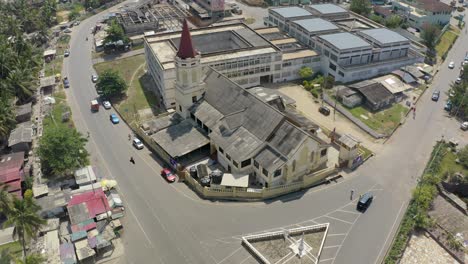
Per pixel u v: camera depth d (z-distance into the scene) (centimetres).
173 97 10906
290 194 7931
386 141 9706
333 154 9138
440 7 16888
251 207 7569
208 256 6531
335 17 15200
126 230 7006
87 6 19450
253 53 11800
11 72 11106
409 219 7194
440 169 8681
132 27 15988
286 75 12569
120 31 14788
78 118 10556
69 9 19725
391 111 10950
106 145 9425
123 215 7312
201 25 17125
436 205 7769
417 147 9500
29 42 14288
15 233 6619
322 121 10506
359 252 6638
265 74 12169
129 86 12206
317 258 6450
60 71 13288
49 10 17675
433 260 6662
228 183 7738
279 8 15538
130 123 10288
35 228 6225
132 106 11088
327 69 12812
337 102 11219
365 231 7050
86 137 9700
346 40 12556
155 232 6981
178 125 9431
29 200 6334
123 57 14375
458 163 8950
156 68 11456
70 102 11362
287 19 14462
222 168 8588
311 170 8431
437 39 15175
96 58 14275
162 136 9094
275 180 7875
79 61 14075
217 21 17500
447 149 9431
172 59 11144
